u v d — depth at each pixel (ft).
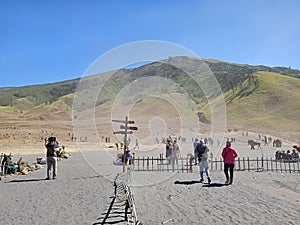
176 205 35.88
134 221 24.61
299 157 95.35
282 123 265.54
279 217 30.68
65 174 64.08
